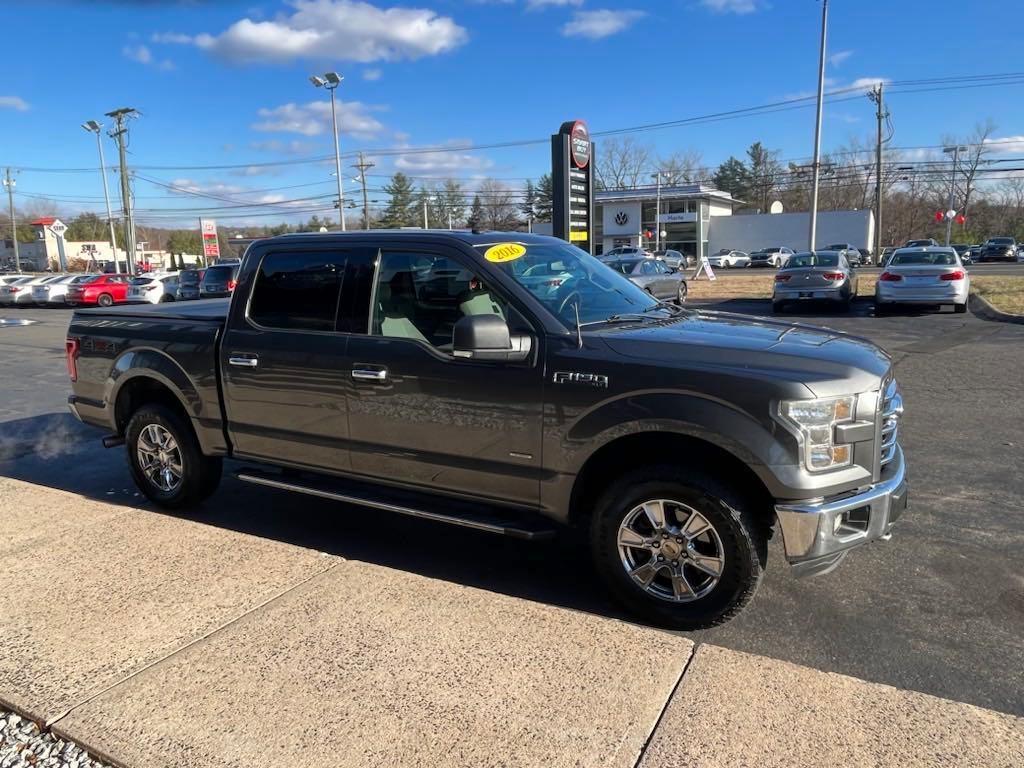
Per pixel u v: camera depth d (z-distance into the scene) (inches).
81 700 112.6
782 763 96.3
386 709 108.7
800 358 131.2
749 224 2684.5
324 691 113.3
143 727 106.3
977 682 121.1
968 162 2999.5
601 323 150.3
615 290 172.4
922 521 187.9
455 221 4069.9
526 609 137.5
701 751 98.8
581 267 175.5
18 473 253.9
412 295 163.8
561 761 97.6
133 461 209.2
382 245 165.8
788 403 123.6
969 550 170.7
